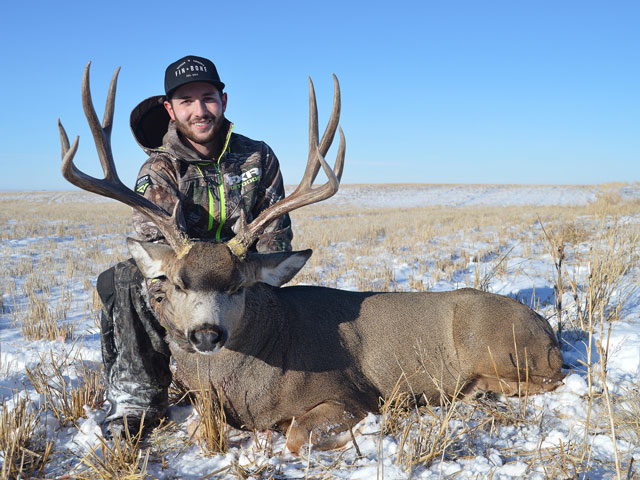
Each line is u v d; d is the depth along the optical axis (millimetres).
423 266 10367
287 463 3311
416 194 64812
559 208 29812
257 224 3629
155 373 3797
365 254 13094
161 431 3756
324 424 3629
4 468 3119
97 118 3455
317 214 33719
